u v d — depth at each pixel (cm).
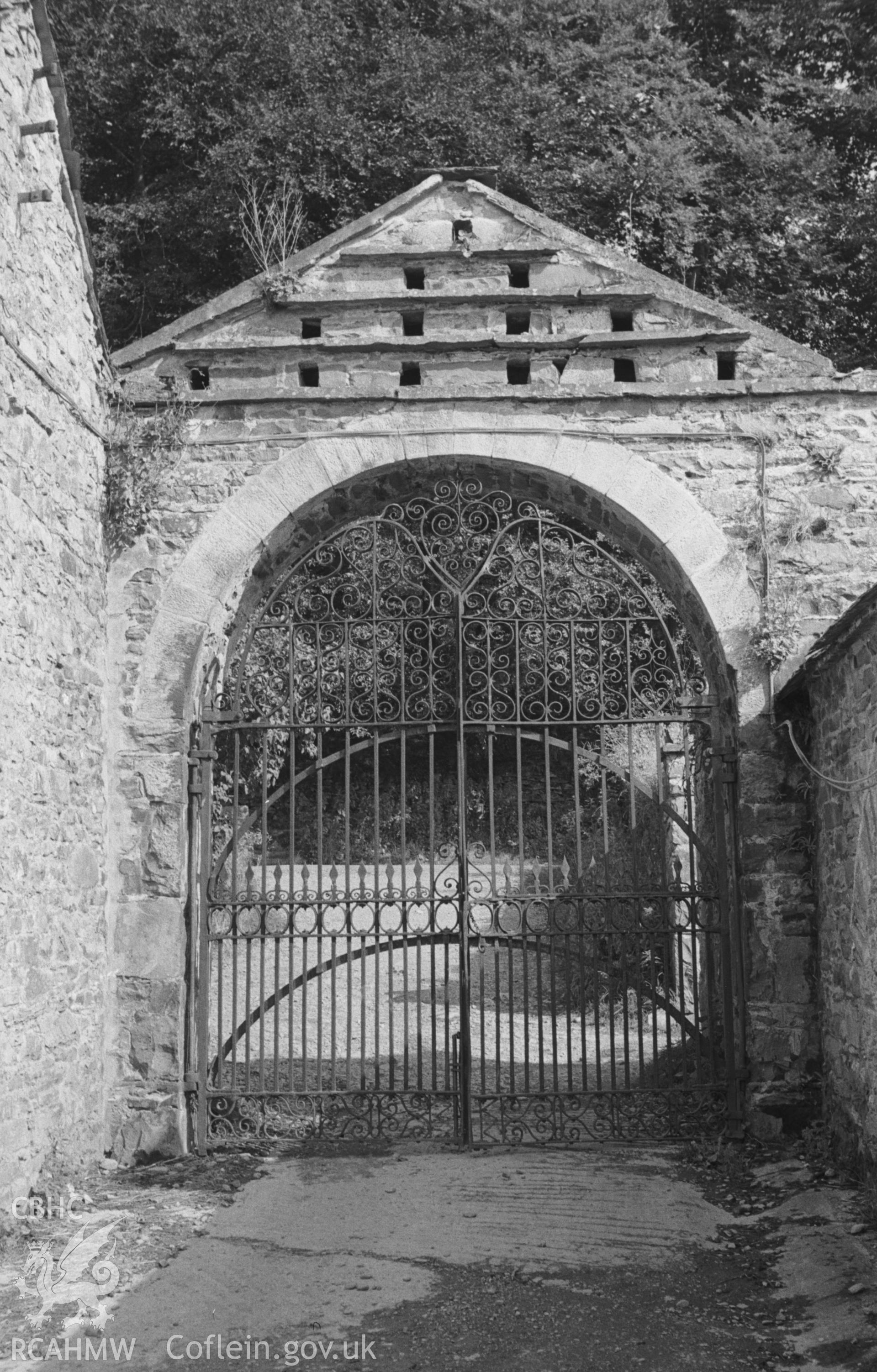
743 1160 675
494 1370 430
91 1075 681
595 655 940
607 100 1619
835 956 676
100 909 708
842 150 1792
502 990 1258
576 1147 709
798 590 746
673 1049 891
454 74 1570
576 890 726
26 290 614
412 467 775
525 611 969
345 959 714
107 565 750
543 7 1716
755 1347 446
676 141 1566
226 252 1514
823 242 1644
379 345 774
